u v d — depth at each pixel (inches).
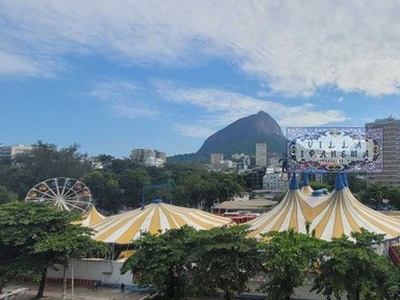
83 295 1680.6
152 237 1386.6
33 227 1508.4
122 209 6092.5
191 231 1413.6
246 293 1546.5
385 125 7544.3
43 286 1637.6
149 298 1417.3
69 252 1481.3
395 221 1946.4
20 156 6732.3
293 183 1987.0
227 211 5027.1
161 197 5649.6
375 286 1064.8
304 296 1477.6
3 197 4714.6
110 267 1813.5
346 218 1763.0
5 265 1494.8
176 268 1357.0
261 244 1203.2
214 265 1224.2
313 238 1241.4
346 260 1075.3
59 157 6427.2
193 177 5925.2
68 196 2588.6
